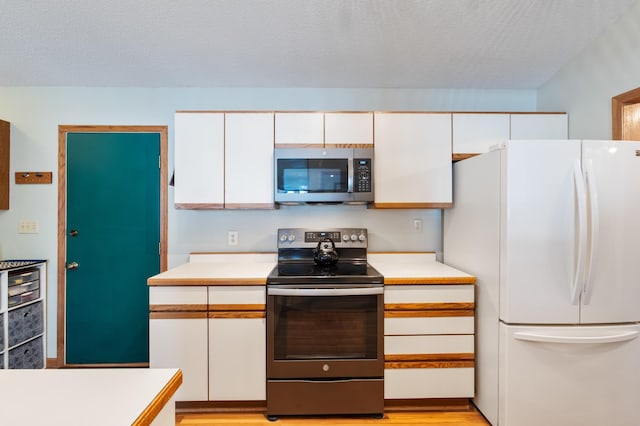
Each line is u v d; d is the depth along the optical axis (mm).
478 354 2086
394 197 2404
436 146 2412
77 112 2705
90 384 825
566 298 1763
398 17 1850
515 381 1789
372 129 2398
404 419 2035
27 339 2514
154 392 788
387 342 2045
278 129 2385
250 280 2025
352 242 2600
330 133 2393
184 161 2373
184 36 2023
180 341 2029
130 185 2719
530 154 1757
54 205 2711
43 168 2707
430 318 2049
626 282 1752
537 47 2176
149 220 2725
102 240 2719
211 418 2035
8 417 677
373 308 2039
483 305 2025
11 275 2400
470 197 2203
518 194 1763
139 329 2721
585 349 1773
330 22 1894
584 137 2248
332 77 2576
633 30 1855
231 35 2016
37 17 1838
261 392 2037
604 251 1736
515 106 2797
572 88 2350
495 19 1881
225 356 2033
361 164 2320
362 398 2029
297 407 2016
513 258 1771
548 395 1785
